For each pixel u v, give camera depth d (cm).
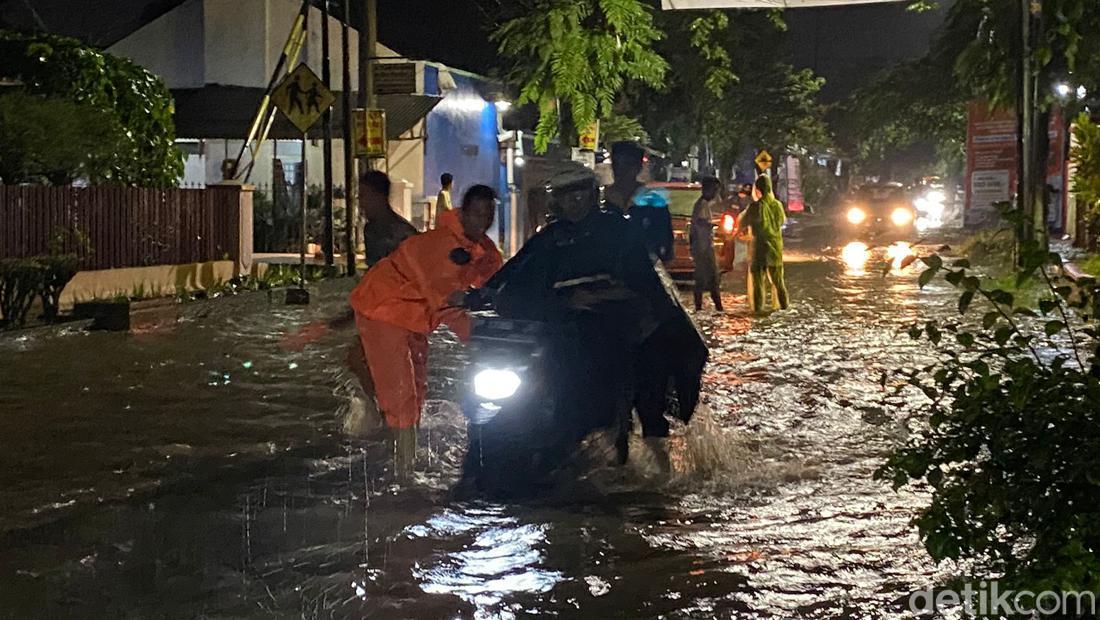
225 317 1747
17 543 655
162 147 2084
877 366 1281
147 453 862
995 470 464
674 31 3941
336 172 3088
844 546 656
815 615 557
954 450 472
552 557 641
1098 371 479
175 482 784
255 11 3139
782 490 770
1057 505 450
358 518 707
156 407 1034
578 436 768
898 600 573
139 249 1883
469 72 3438
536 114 3588
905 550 647
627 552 649
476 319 809
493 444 779
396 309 805
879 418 993
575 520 705
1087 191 2198
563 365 765
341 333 1530
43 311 1566
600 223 768
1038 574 440
